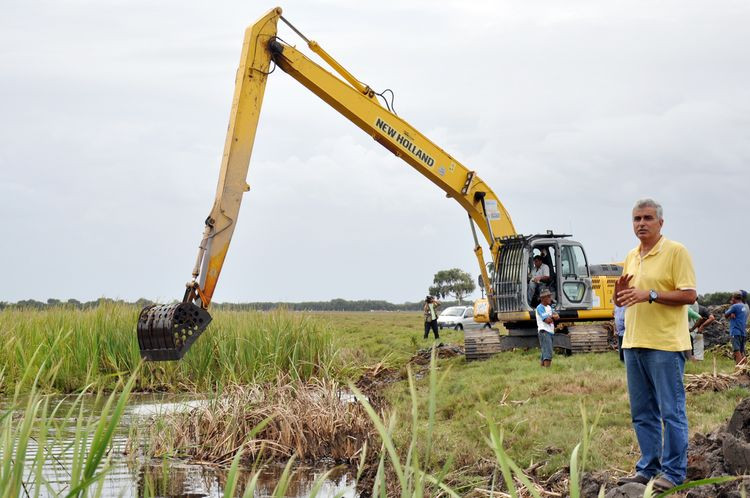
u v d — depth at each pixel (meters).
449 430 11.63
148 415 13.91
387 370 21.59
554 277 22.77
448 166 21.89
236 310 22.09
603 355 19.55
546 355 17.78
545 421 11.20
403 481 3.03
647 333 6.82
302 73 18.78
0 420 3.99
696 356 17.94
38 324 20.56
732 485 6.25
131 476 9.67
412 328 45.75
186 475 9.98
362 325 49.59
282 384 14.87
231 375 18.16
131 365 19.33
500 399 13.70
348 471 10.48
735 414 7.62
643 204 6.93
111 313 20.56
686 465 6.87
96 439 3.37
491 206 22.55
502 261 22.55
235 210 16.00
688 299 6.69
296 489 9.44
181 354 13.62
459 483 8.37
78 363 18.70
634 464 8.50
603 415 11.29
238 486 9.55
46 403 3.98
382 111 20.39
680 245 6.81
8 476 3.54
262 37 17.34
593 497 7.32
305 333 20.47
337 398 12.75
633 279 7.00
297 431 11.56
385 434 2.97
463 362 22.02
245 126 16.56
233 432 11.50
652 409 7.00
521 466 9.19
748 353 19.02
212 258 15.55
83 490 3.41
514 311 22.11
